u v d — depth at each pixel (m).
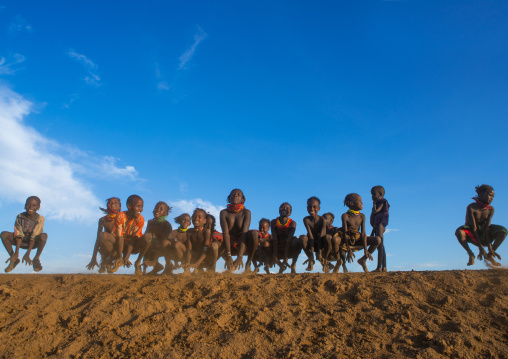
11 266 8.87
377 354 4.80
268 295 6.13
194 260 8.54
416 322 5.42
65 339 5.16
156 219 8.70
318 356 4.71
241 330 5.27
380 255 9.52
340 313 5.61
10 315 5.68
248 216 8.54
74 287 6.49
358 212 9.20
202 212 8.28
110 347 4.91
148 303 5.81
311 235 9.55
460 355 4.75
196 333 5.17
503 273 6.81
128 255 7.94
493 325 5.44
